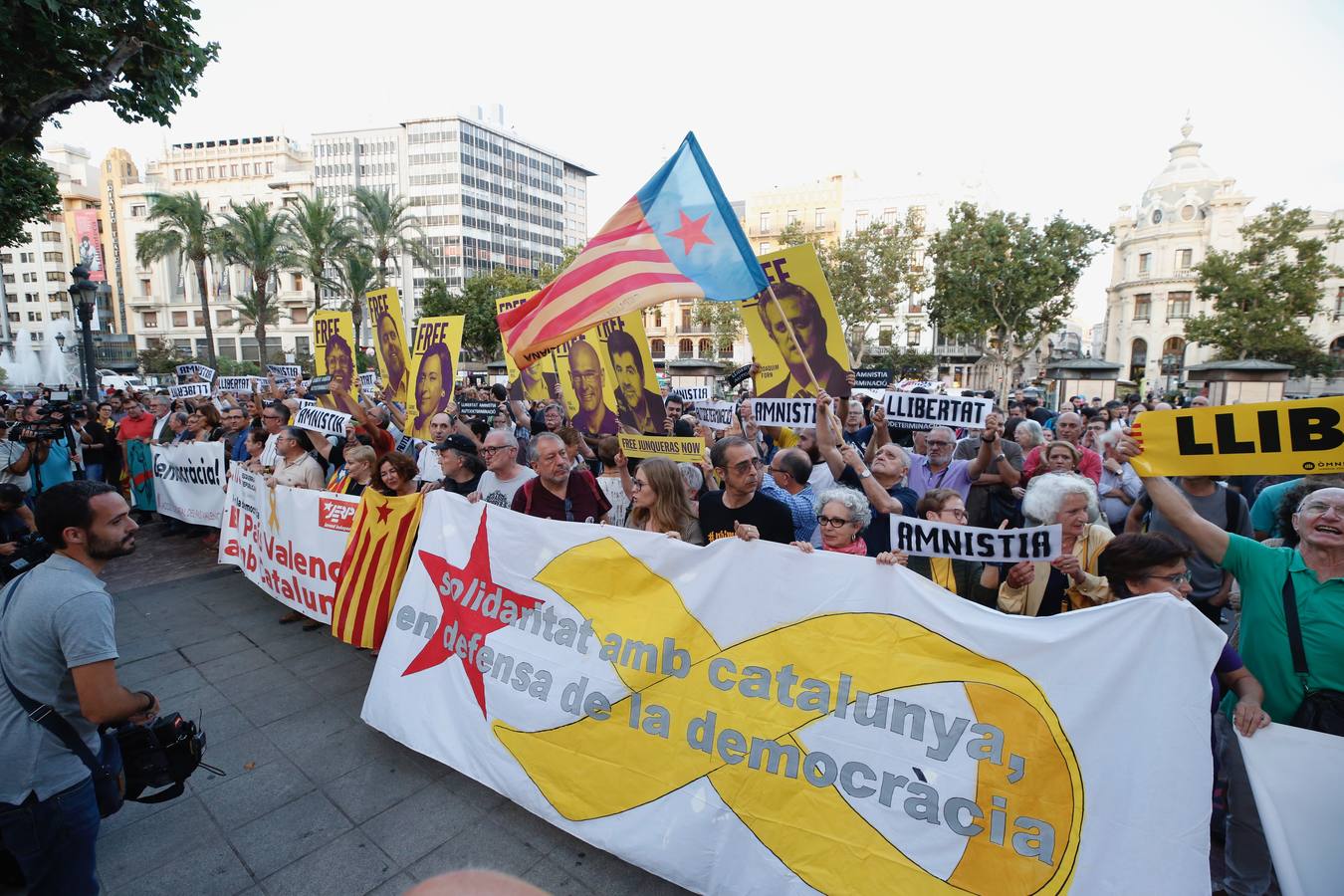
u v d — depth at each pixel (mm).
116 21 6723
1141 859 2076
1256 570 2547
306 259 38594
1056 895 2152
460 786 3475
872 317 39312
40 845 2246
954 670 2441
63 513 2299
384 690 3854
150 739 2621
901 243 38406
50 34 6094
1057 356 54094
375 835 3135
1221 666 2400
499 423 8609
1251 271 35344
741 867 2611
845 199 61781
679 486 3865
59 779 2258
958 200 59438
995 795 2295
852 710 2578
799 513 4125
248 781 3543
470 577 3721
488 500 4867
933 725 2436
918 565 3254
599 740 3055
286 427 6387
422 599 3910
